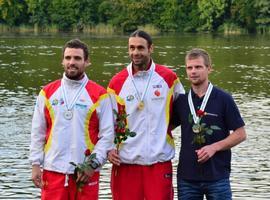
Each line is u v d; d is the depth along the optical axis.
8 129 18.38
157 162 7.73
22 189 12.48
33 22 85.25
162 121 7.76
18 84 29.08
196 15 83.00
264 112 21.52
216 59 43.25
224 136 7.50
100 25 84.06
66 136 7.28
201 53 7.55
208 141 7.44
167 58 42.62
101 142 7.33
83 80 7.38
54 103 7.32
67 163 7.28
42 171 7.54
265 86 28.80
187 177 7.54
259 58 43.94
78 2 84.31
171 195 7.91
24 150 15.85
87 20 84.50
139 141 7.75
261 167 14.22
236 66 38.47
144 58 7.75
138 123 7.74
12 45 55.28
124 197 7.86
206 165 7.46
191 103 7.57
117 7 84.00
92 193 7.32
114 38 66.69
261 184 12.84
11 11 84.88
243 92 26.80
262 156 15.24
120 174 7.85
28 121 19.67
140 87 7.76
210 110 7.46
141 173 7.79
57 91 7.36
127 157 7.76
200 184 7.51
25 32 81.31
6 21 85.56
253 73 34.44
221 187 7.47
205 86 7.57
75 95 7.32
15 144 16.48
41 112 7.42
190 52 7.57
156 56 44.22
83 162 7.25
